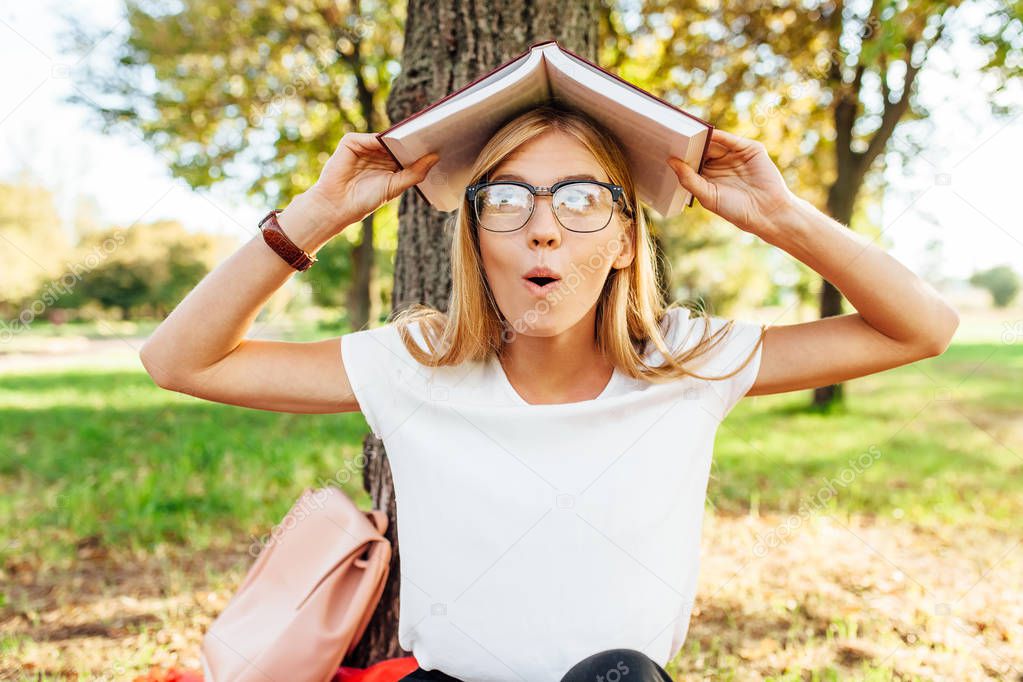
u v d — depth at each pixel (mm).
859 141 8664
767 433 7336
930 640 2906
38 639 2900
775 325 1717
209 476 5238
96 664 2668
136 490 4766
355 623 1955
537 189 1509
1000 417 8188
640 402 1602
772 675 2605
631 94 1469
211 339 1571
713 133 1526
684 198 1753
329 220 1566
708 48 7336
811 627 3051
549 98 1622
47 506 4633
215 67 9484
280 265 1564
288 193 10594
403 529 1656
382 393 1667
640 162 1685
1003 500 4953
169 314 1603
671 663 2705
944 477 5551
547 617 1529
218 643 1963
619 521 1542
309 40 9852
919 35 4812
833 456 6246
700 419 1642
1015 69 4555
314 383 1674
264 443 6395
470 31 2412
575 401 1686
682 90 7680
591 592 1530
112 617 3111
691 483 1630
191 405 9156
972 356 13883
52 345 19438
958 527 4391
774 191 1529
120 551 3943
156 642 2840
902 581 3545
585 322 1654
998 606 3250
